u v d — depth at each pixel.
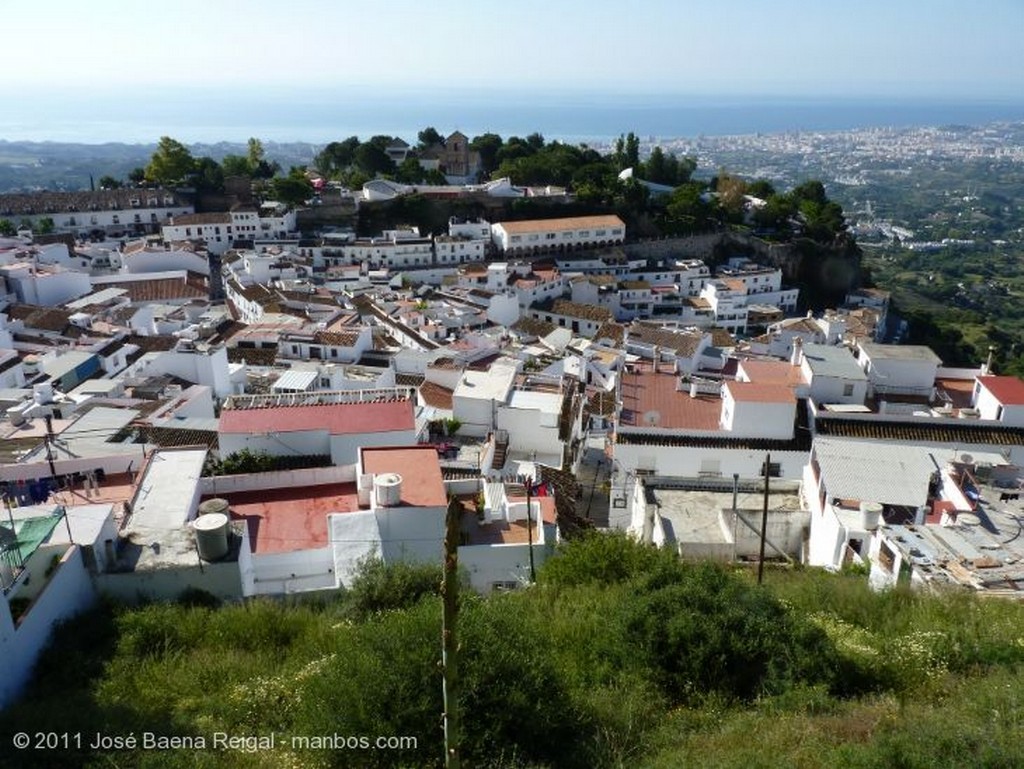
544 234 151.62
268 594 29.59
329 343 77.50
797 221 182.12
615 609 25.14
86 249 132.88
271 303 100.12
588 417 69.94
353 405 42.78
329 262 140.12
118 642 24.50
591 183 172.50
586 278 134.88
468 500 37.50
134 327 90.88
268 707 21.28
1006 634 23.88
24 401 53.62
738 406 46.06
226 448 39.56
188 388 60.00
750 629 23.12
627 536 34.97
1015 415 44.69
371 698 17.91
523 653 19.83
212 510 30.72
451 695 12.33
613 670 22.94
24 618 23.22
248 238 147.75
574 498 46.91
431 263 144.25
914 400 52.94
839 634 24.83
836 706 20.45
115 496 35.62
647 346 96.88
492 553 33.34
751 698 21.83
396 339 93.69
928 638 23.70
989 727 17.59
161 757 17.92
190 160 170.88
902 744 17.08
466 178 195.25
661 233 166.25
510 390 57.50
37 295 100.38
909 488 35.38
